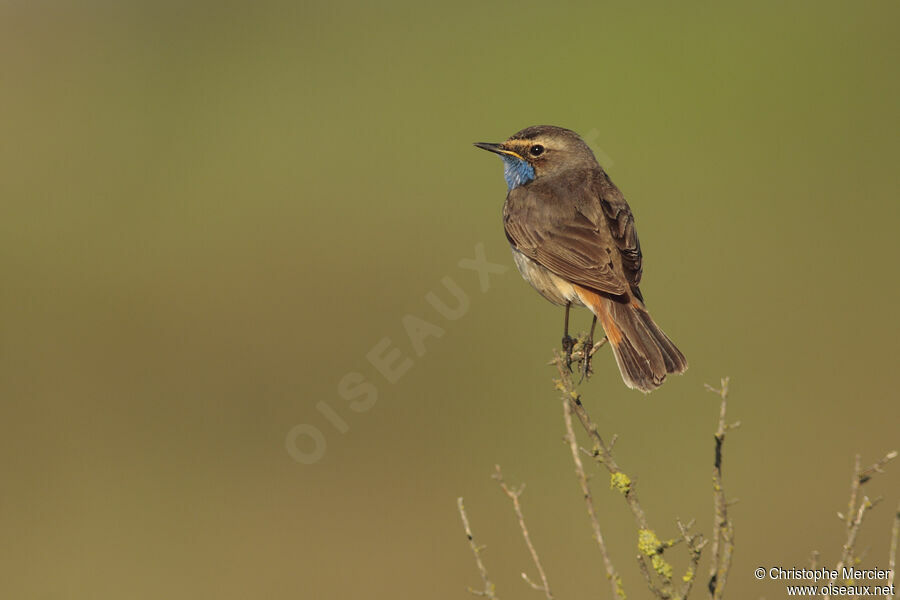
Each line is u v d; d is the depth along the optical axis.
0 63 32.59
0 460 17.97
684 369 10.00
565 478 17.41
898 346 20.02
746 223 23.72
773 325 20.84
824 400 18.81
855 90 27.48
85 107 29.84
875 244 22.95
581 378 10.27
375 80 30.36
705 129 26.53
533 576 15.18
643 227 23.84
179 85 31.06
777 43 29.69
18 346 20.72
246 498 17.44
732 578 14.64
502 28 32.34
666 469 17.20
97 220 25.27
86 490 17.48
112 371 20.22
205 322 21.53
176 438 18.80
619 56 29.73
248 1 36.25
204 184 26.41
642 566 6.89
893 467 16.98
